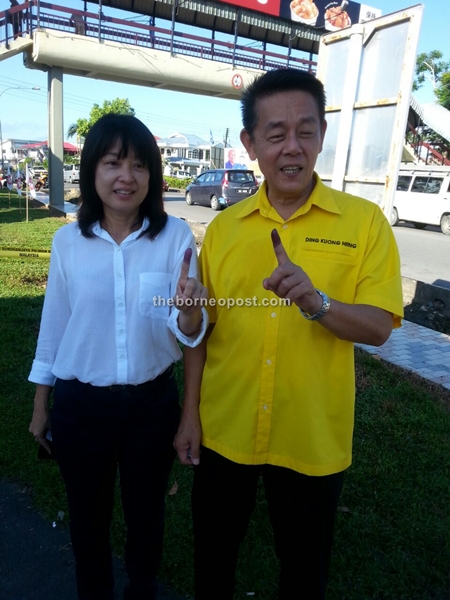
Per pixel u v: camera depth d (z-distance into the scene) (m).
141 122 1.53
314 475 1.49
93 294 1.57
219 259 1.56
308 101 1.37
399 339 4.88
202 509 1.68
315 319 1.32
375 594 2.04
